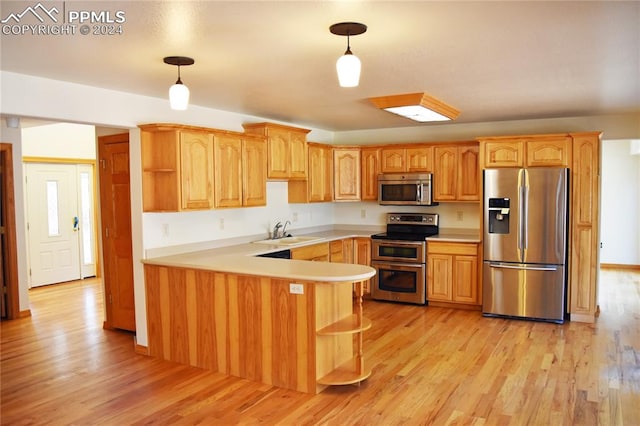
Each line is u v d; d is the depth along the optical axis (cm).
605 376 371
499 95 443
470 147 599
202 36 260
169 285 418
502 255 545
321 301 351
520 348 441
